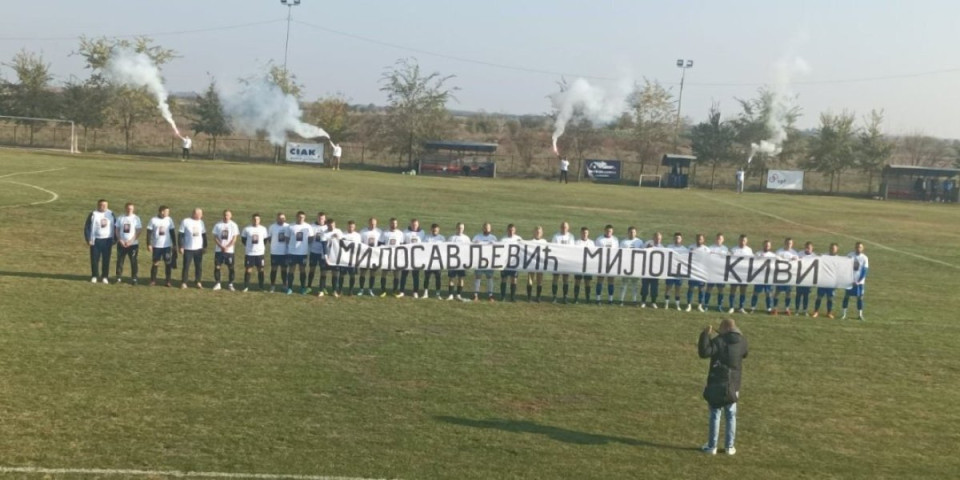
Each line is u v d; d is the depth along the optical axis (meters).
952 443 14.24
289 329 19.50
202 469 11.50
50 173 51.09
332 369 16.47
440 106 88.50
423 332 19.98
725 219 49.34
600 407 15.16
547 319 22.36
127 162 65.88
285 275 24.25
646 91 102.56
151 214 37.38
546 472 12.09
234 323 19.75
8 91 85.25
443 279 27.95
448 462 12.22
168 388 14.73
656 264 25.03
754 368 18.38
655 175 81.69
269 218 38.16
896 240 43.72
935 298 28.84
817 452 13.53
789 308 25.45
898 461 13.30
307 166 78.75
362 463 12.00
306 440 12.74
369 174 70.88
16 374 14.96
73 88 84.56
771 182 81.94
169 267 23.88
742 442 13.83
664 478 12.15
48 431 12.49
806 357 19.66
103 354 16.52
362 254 24.06
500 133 107.06
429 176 74.62
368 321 20.83
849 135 83.25
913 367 19.22
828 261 24.86
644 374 17.42
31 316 19.11
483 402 15.03
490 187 63.34
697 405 15.60
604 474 12.15
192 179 53.44
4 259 26.30
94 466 11.41
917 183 78.19
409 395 15.16
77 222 34.09
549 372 17.16
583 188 69.00
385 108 89.06
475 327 20.86
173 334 18.38
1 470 11.10
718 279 25.09
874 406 16.11
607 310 24.14
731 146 89.00
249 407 14.03
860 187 85.38
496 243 24.61
